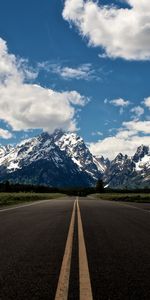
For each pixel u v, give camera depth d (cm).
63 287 646
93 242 1217
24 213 2734
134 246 1132
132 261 891
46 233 1469
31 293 613
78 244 1171
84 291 623
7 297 589
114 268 809
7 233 1457
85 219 2172
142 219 2203
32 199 7656
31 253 1002
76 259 919
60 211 3016
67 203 5134
